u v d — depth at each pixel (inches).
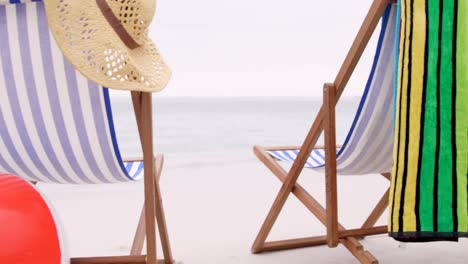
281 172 76.1
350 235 63.4
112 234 101.1
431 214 45.3
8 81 46.7
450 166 44.9
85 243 94.7
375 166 72.3
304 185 153.2
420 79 45.0
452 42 44.4
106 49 41.9
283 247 84.3
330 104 60.8
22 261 32.5
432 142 44.9
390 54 55.4
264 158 80.4
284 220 107.7
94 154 53.8
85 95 47.8
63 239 35.9
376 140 64.5
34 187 37.9
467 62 44.4
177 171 199.5
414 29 45.0
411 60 45.2
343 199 129.0
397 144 46.4
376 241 88.9
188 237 96.3
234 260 80.4
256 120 467.8
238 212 119.2
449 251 82.8
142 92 45.7
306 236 96.1
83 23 41.7
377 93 58.3
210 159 243.3
